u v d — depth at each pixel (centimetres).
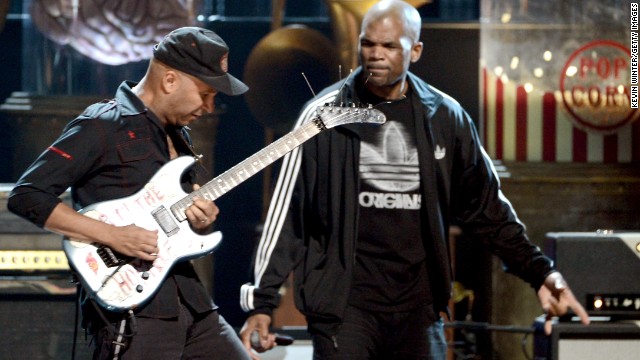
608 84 2270
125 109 1332
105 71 2359
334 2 2398
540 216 2283
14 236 1692
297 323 2270
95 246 1315
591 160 2280
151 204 1332
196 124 2395
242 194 2656
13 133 2377
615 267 1592
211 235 1355
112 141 1320
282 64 2473
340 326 1504
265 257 1520
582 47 2264
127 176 1329
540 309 2294
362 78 1544
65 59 2359
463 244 2506
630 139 2280
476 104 2627
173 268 1355
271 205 1530
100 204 1316
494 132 2280
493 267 2295
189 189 1381
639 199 2284
